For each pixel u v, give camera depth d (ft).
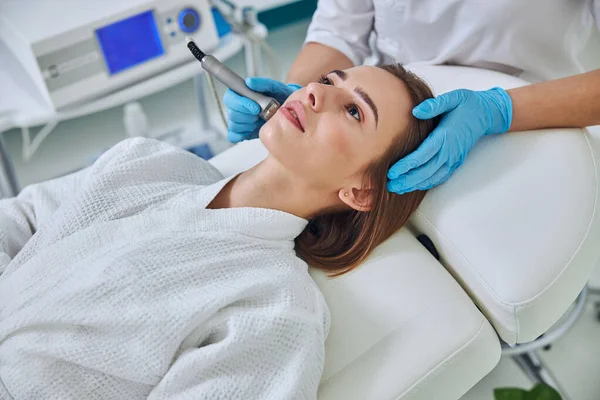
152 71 5.28
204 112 7.23
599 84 3.50
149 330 3.04
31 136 8.05
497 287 3.32
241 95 3.82
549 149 3.55
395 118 3.62
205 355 3.01
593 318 5.72
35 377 3.02
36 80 5.03
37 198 3.95
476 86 4.06
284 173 3.64
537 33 4.03
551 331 4.87
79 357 3.03
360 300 3.52
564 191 3.40
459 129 3.49
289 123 3.50
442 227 3.60
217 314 3.17
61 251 3.36
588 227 3.33
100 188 3.64
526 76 4.37
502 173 3.55
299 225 3.70
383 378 3.24
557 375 5.35
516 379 5.32
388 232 3.75
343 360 3.36
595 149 3.63
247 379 3.05
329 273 3.71
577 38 4.18
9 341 3.11
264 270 3.40
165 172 3.92
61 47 4.81
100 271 3.17
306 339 3.15
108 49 5.02
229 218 3.51
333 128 3.49
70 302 3.09
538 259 3.27
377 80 3.67
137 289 3.12
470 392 5.25
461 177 3.65
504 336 3.47
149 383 3.11
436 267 3.63
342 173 3.59
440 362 3.25
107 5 4.99
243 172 3.88
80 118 8.29
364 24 4.60
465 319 3.36
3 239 3.72
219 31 5.66
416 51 4.49
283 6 9.33
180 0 5.10
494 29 4.01
